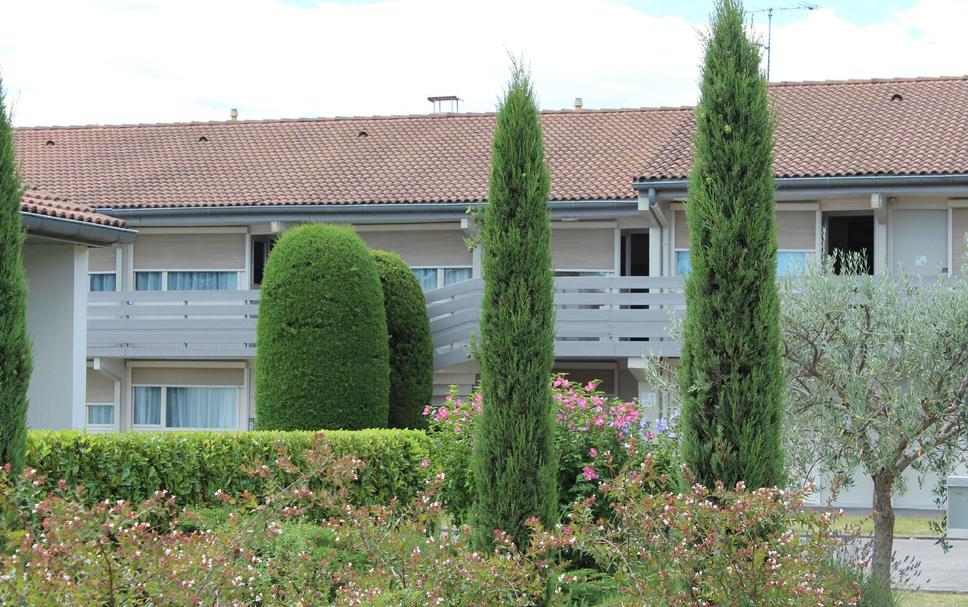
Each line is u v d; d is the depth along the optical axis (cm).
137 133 3269
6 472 844
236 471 1329
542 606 1059
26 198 1739
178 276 2806
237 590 761
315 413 1969
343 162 2920
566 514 1348
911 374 1157
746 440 1023
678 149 2520
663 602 823
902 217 2448
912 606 1285
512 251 1145
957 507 1179
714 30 1090
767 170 1069
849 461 1159
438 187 2689
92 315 2625
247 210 2680
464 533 938
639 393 2394
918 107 2677
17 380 1069
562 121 3062
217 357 2614
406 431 1573
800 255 2480
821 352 1184
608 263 2642
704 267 1056
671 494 864
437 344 2453
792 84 2931
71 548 691
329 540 1045
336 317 1988
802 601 807
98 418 2770
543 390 1138
